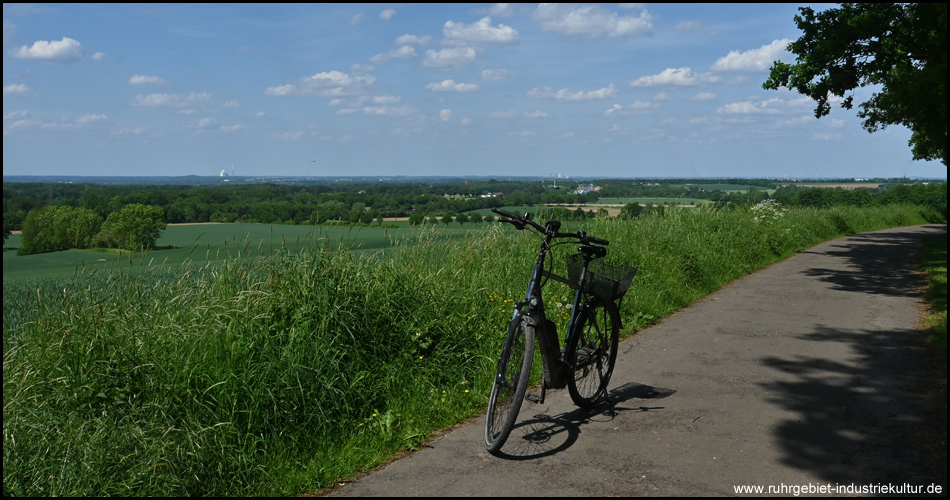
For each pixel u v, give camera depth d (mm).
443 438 4320
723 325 7734
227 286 5191
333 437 4180
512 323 4129
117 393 3797
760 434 4156
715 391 5145
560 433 4320
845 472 3539
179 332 4348
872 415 4402
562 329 6496
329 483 3646
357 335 5082
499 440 3883
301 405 4191
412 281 6133
